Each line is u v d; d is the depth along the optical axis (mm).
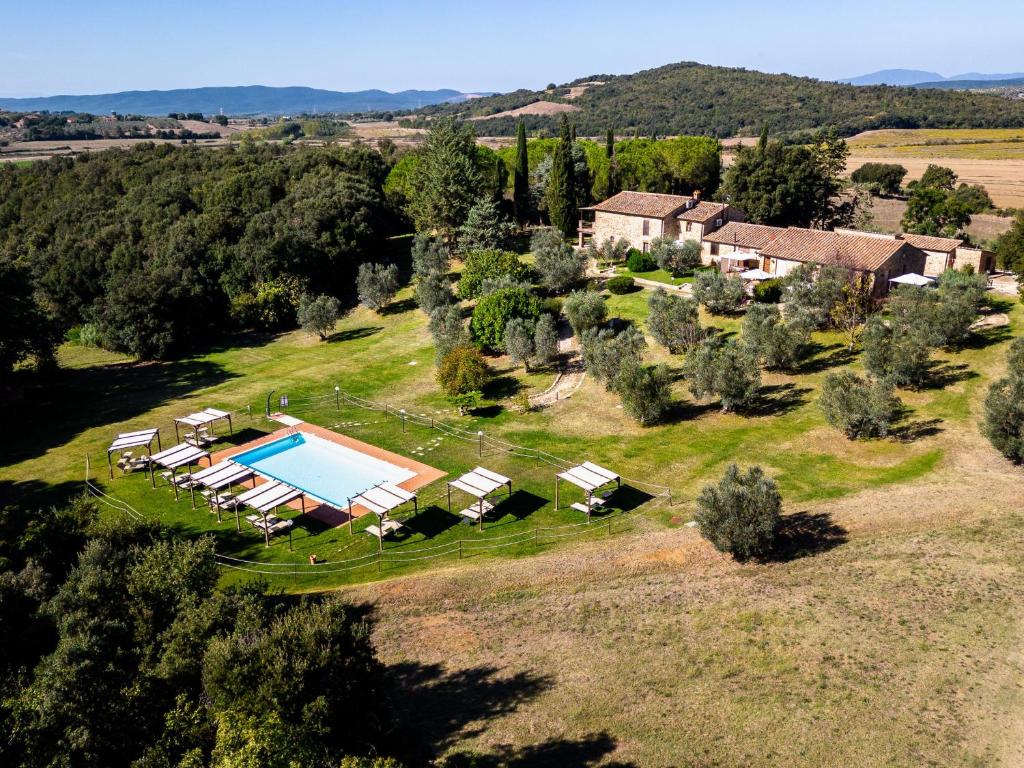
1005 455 37250
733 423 45781
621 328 61938
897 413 43938
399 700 24578
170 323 69562
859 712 22266
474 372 51312
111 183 110188
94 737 19234
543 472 42719
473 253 75625
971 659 23953
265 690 19094
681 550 32125
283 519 39250
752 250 72125
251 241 83875
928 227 93000
